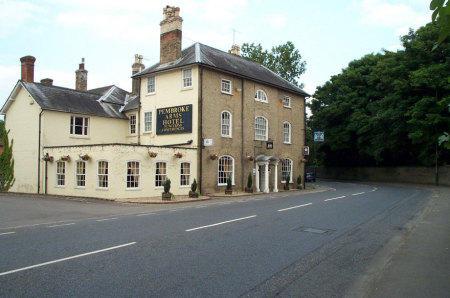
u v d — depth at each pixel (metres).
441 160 37.00
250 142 27.77
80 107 26.97
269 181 28.69
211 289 5.33
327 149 50.81
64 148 22.59
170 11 26.66
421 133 30.77
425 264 6.71
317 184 38.69
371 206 15.88
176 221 11.48
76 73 35.97
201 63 23.64
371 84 41.56
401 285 5.54
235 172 26.27
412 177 41.22
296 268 6.48
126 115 29.59
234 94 26.56
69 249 7.65
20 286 5.36
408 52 33.72
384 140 37.69
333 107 44.22
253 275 6.02
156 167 21.55
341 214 13.27
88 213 14.21
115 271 6.12
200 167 23.58
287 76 51.62
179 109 24.75
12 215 13.79
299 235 9.33
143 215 13.21
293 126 32.88
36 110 24.86
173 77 25.44
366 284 5.68
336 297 5.11
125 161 19.91
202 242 8.35
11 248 7.77
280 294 5.20
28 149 25.33
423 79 29.81
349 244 8.45
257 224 10.88
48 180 23.83
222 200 20.27
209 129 24.39
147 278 5.77
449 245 8.30
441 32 3.07
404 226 10.89
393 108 35.03
